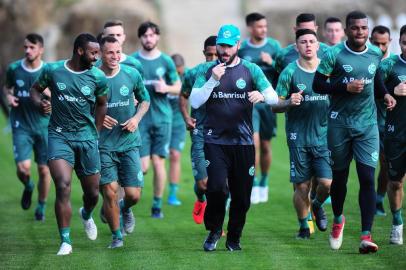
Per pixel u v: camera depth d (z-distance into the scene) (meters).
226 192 31.83
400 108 33.25
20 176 43.28
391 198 33.53
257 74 31.50
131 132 35.25
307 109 35.75
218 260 31.14
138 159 35.56
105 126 34.50
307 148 35.75
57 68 32.34
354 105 32.09
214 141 31.66
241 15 109.94
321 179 35.44
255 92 30.91
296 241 35.09
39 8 106.38
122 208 36.56
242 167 31.80
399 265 29.78
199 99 31.11
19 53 105.12
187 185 54.41
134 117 35.19
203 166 37.62
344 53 32.06
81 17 101.19
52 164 32.34
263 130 46.84
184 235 37.53
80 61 32.19
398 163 33.41
